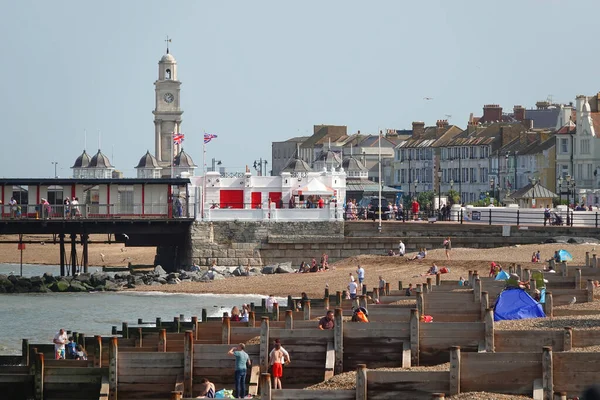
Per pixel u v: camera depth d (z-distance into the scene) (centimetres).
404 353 6688
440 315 8544
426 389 5606
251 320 8038
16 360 8419
